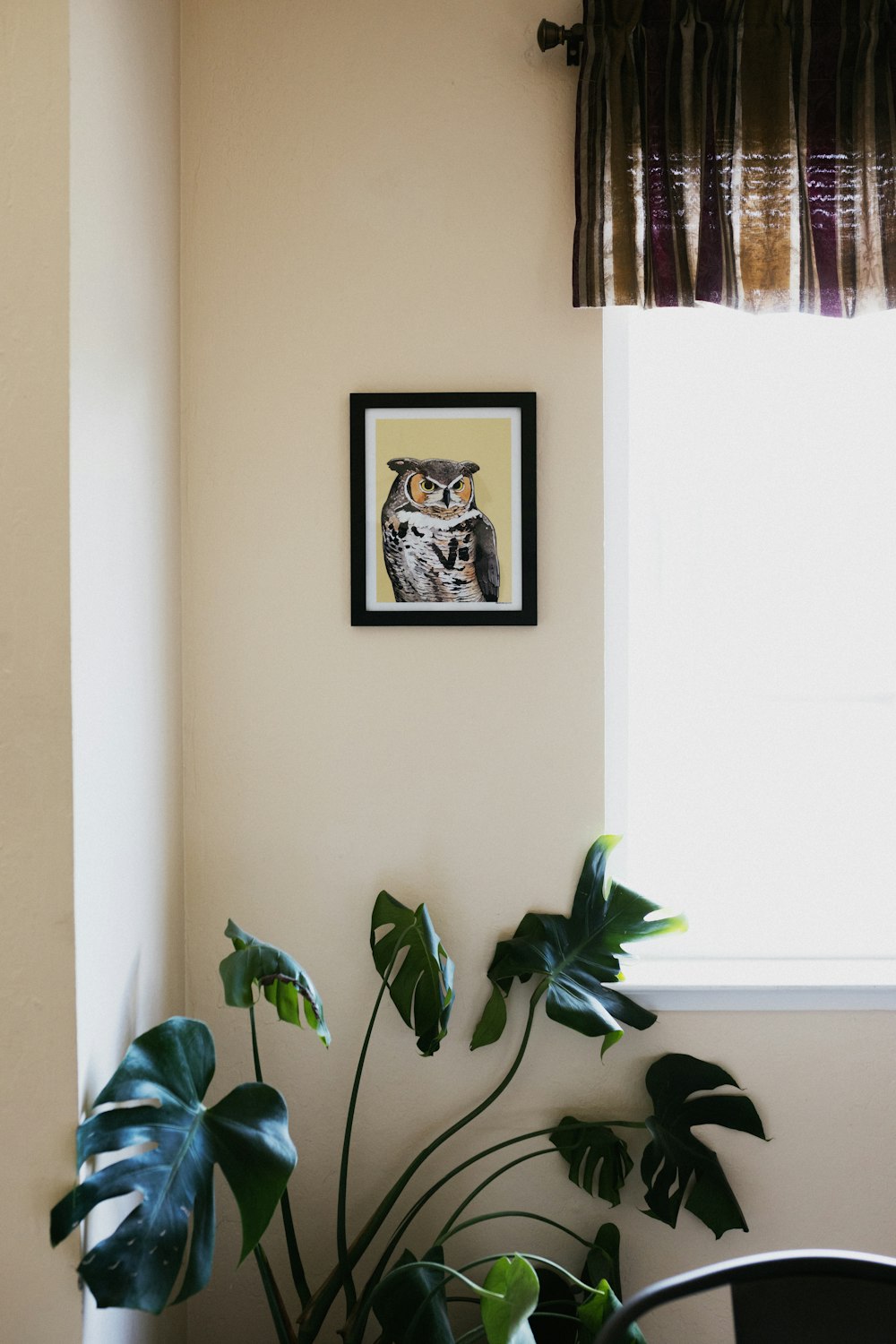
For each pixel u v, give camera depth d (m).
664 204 1.72
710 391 1.98
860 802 2.02
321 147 1.79
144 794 1.54
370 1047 1.82
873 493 2.00
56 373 1.21
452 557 1.79
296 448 1.80
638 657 2.00
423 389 1.80
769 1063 1.83
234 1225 1.80
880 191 1.72
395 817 1.82
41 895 1.23
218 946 1.81
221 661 1.80
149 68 1.57
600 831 1.82
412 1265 1.43
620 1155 1.73
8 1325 1.23
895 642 2.01
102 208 1.34
